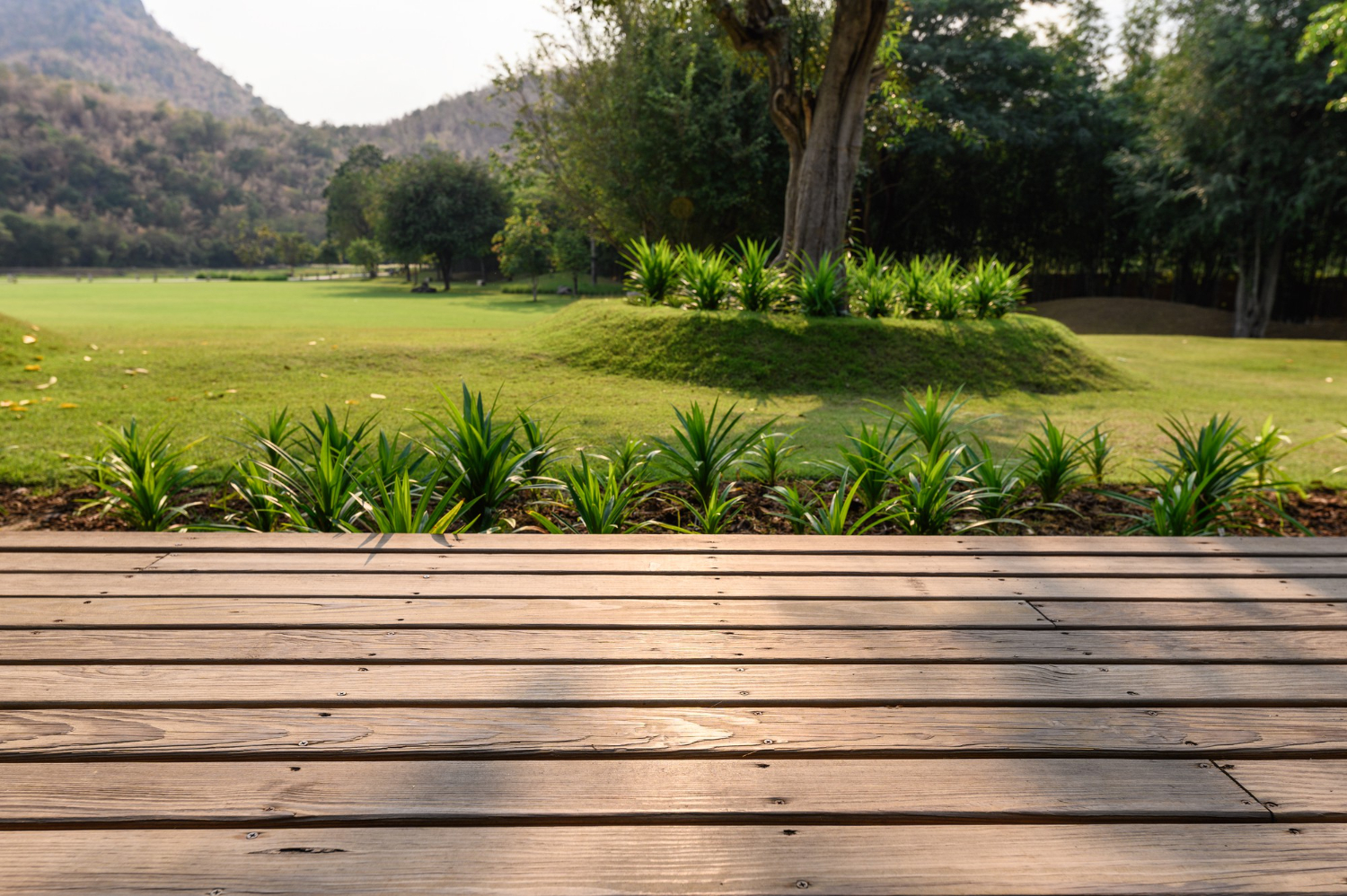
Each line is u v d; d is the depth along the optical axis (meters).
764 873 1.17
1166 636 2.05
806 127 12.05
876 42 11.27
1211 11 22.27
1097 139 30.02
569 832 1.26
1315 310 28.33
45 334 9.12
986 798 1.36
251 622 2.04
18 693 1.66
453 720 1.59
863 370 9.03
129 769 1.40
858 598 2.29
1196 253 29.70
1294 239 26.20
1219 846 1.25
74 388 7.15
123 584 2.29
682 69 20.16
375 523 3.45
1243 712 1.67
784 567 2.53
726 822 1.30
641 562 2.56
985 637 2.03
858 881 1.16
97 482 4.38
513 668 1.82
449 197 53.12
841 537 2.83
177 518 4.00
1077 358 9.98
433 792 1.35
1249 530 4.21
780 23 11.81
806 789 1.38
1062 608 2.23
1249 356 13.14
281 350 9.13
